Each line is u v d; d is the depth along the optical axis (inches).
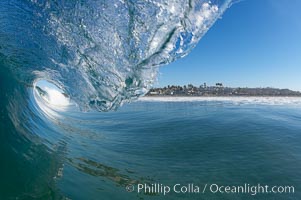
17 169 147.8
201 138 304.8
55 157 187.2
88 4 159.8
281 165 214.4
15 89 266.8
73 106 628.1
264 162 220.5
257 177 187.3
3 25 179.8
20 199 119.6
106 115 534.6
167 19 154.9
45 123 287.9
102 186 153.9
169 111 653.9
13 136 193.3
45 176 149.9
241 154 241.4
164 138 300.8
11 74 252.7
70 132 292.8
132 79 179.3
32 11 167.0
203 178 181.6
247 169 202.2
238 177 185.9
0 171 139.9
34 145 197.2
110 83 189.8
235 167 205.9
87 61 188.2
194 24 154.3
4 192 122.0
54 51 197.5
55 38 183.8
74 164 182.5
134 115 552.1
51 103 569.0
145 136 309.3
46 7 162.7
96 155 213.5
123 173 179.8
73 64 199.2
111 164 195.8
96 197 138.9
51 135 246.7
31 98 350.9
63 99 718.5
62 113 456.1
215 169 200.4
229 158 228.4
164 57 163.9
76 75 210.8
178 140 291.7
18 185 131.6
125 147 251.0
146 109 726.5
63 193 135.3
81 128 337.1
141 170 189.6
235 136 319.9
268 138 314.0
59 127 302.2
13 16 171.6
